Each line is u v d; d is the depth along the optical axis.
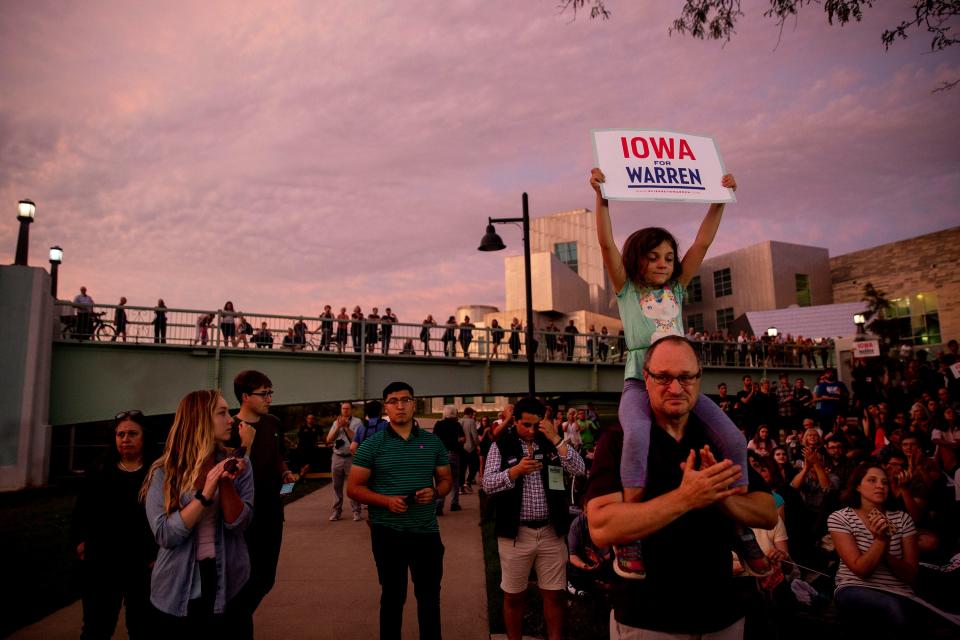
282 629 5.30
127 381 17.22
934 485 7.01
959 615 4.22
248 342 18.69
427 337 21.08
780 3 8.99
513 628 4.53
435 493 4.41
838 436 7.23
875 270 49.44
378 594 6.33
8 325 15.78
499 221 14.40
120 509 4.01
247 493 3.51
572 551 5.65
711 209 3.42
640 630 2.10
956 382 13.45
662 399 2.11
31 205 16.78
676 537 2.08
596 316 51.00
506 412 9.20
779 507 5.26
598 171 3.24
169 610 3.13
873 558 4.10
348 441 10.98
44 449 15.88
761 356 28.08
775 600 4.69
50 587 6.39
